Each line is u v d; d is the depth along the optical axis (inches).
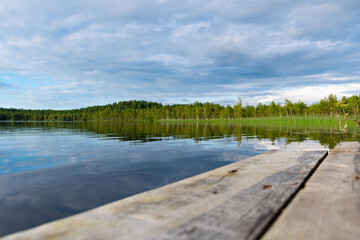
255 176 79.1
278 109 2028.8
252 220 42.6
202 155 247.0
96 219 44.3
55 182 147.5
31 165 199.3
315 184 66.0
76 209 105.4
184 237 36.1
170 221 42.9
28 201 115.0
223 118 2573.8
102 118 5054.1
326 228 38.0
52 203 112.4
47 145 342.0
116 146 326.6
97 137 485.7
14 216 98.1
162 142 378.9
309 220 41.3
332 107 1462.8
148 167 190.5
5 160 222.8
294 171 84.7
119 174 168.1
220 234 37.0
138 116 4714.6
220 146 320.5
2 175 166.1
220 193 60.9
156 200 56.2
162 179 154.8
